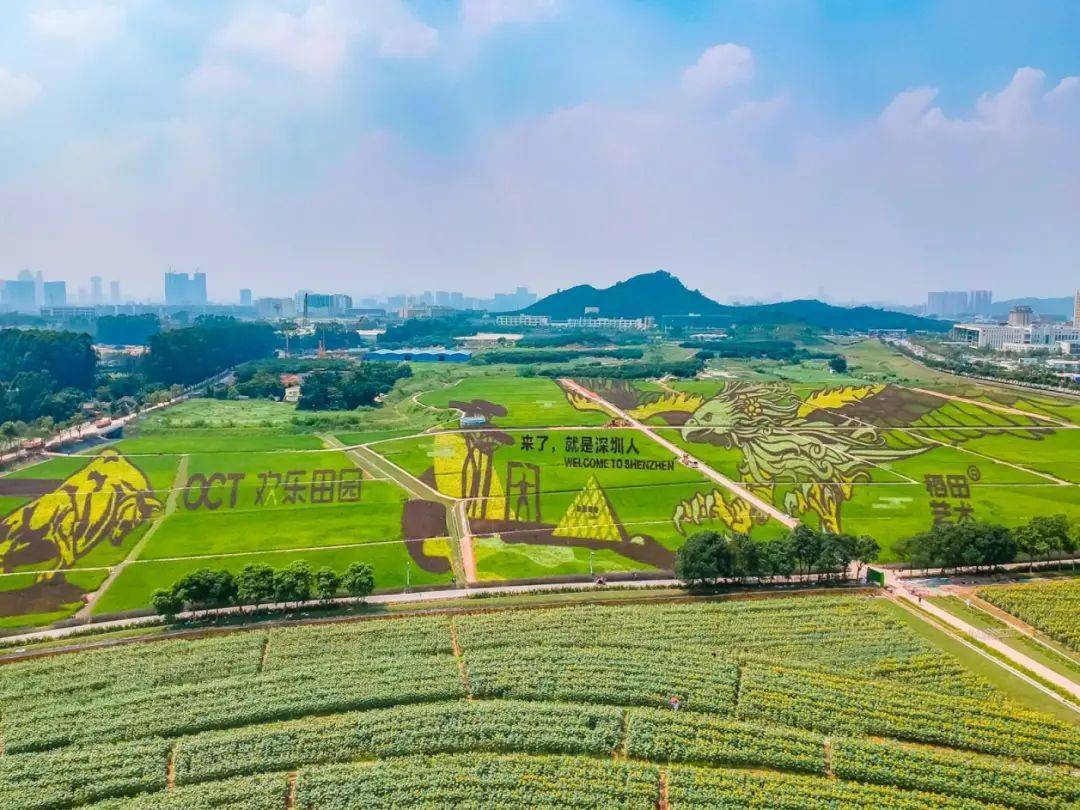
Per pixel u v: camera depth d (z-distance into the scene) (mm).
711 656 92812
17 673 89062
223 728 79812
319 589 109188
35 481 159625
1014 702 84750
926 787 72125
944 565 120875
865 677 89125
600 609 105438
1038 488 149750
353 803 68688
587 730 78500
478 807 68438
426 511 146250
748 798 69625
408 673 88250
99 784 71000
